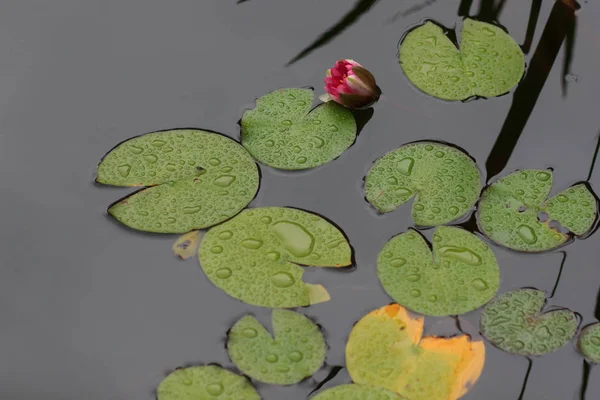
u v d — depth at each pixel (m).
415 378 2.16
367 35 2.42
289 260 2.23
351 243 2.25
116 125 2.34
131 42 2.43
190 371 2.17
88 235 2.26
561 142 2.32
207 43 2.42
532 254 2.23
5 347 2.20
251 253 2.23
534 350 2.18
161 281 2.23
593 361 2.17
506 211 2.26
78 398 2.17
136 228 2.26
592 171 2.29
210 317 2.21
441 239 2.24
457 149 2.31
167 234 2.25
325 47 2.41
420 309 2.20
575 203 2.26
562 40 2.40
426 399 2.15
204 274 2.23
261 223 2.26
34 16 2.45
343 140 2.32
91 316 2.21
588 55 2.39
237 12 2.46
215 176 2.29
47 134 2.34
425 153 2.31
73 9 2.46
